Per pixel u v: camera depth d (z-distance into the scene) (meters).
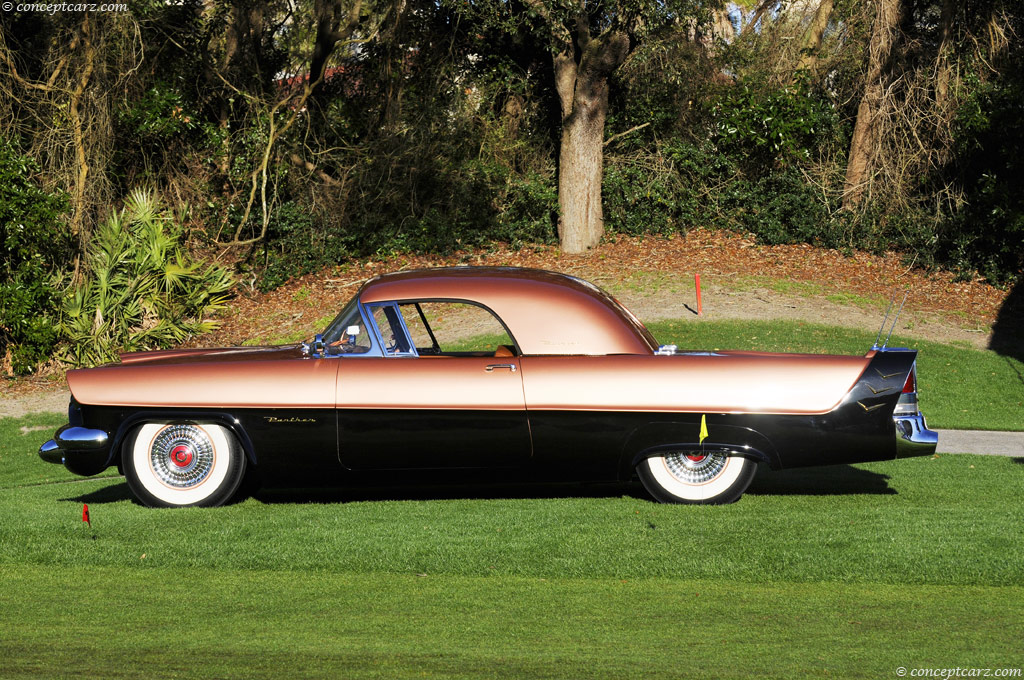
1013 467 17.17
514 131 50.19
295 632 8.62
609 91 50.41
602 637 8.45
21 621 8.98
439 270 14.07
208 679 7.45
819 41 51.50
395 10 48.12
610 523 11.80
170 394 13.11
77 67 42.75
